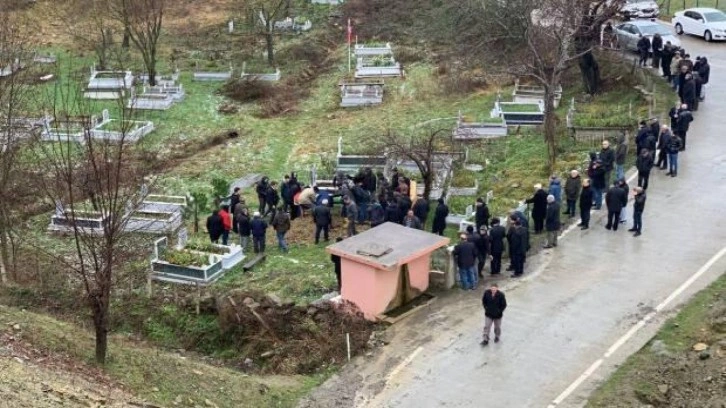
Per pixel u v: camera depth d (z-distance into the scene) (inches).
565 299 861.8
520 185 1170.6
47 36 1980.8
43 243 1076.5
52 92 1584.6
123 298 933.2
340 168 1317.7
